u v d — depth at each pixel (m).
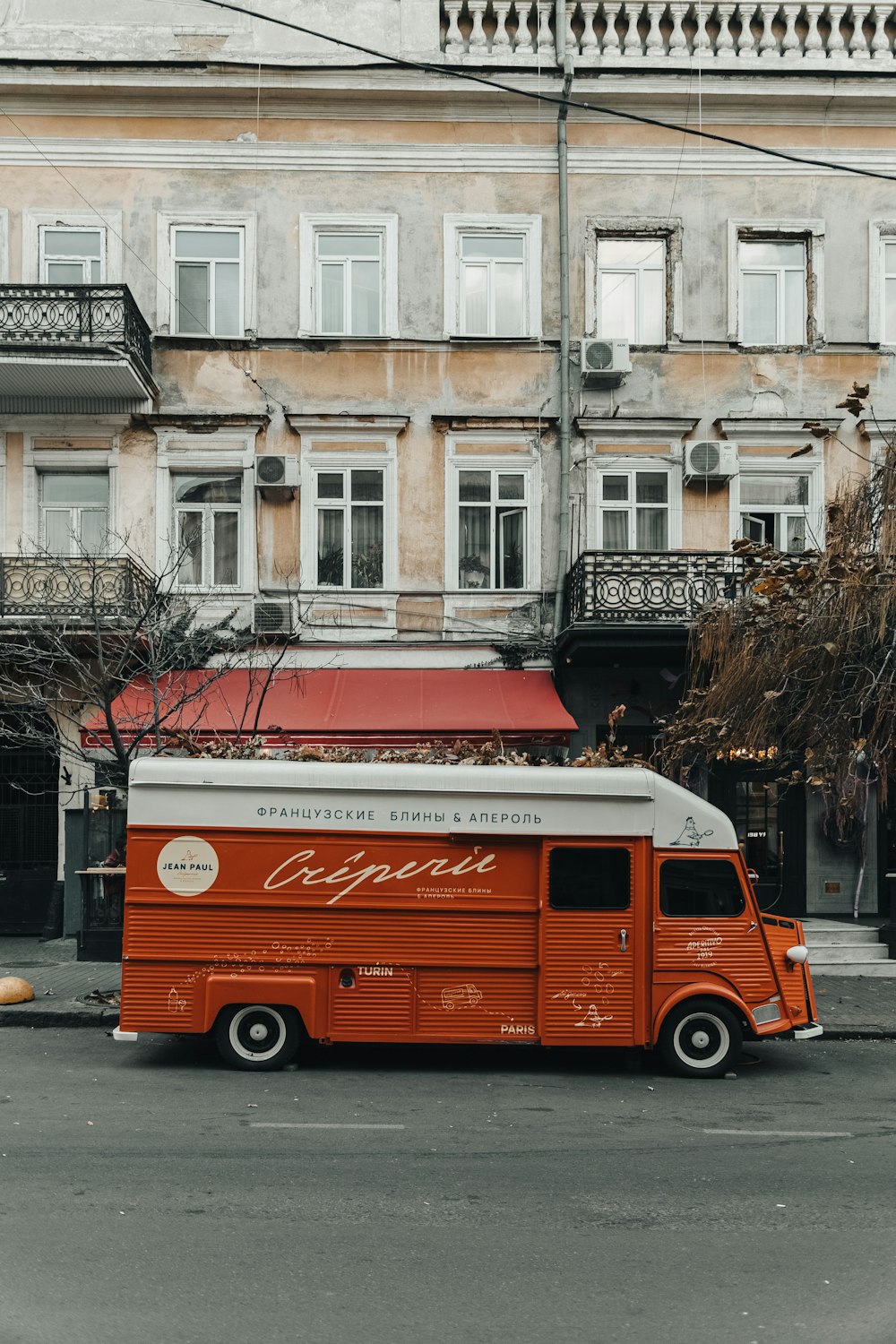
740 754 12.66
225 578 18.08
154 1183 6.67
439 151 18.20
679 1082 9.81
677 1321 4.93
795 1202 6.51
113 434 17.89
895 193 18.34
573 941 9.95
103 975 14.26
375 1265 5.49
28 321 16.67
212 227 18.16
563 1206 6.38
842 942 15.88
